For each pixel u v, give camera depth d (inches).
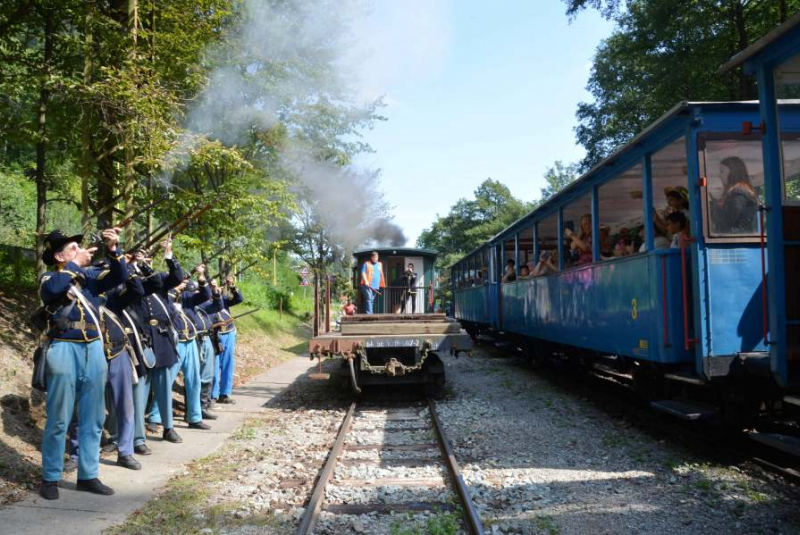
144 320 251.6
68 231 705.0
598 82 993.5
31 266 441.4
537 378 441.1
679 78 750.5
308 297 1343.5
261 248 436.5
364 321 399.2
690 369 235.3
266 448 252.2
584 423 285.7
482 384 419.8
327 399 378.9
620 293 277.1
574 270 348.5
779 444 157.2
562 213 384.2
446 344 356.5
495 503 181.2
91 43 316.8
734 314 214.7
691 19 711.7
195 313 313.3
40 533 152.9
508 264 537.3
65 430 181.5
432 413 308.2
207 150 341.7
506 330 539.8
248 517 169.5
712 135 218.1
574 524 163.0
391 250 580.4
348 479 207.8
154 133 302.0
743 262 216.8
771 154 169.3
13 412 239.5
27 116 350.6
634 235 294.8
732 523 161.0
